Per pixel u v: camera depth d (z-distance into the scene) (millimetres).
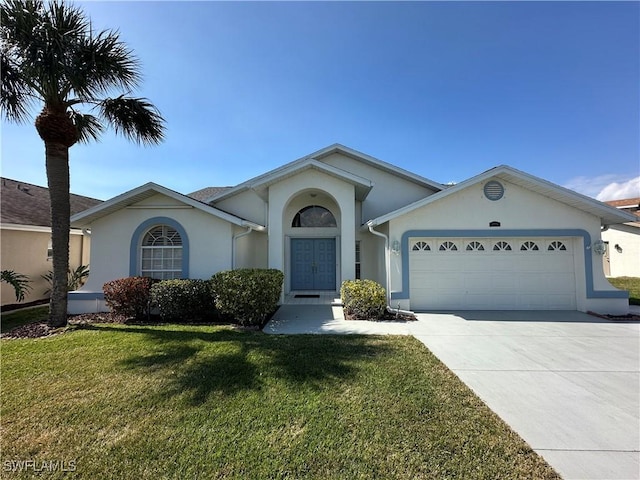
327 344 6414
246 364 5262
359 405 3891
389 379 4672
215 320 8867
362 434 3289
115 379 4699
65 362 5430
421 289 10383
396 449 3045
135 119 8508
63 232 8125
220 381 4594
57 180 8031
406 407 3848
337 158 14492
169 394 4203
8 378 4770
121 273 10055
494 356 5832
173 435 3293
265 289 8312
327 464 2840
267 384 4492
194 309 8797
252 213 14055
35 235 12945
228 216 9734
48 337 7074
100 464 2863
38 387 4445
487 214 10156
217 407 3854
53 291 8039
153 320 8859
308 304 11312
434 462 2863
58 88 7309
